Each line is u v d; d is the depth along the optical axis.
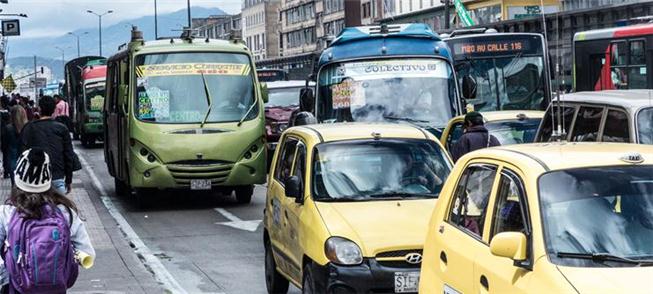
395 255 13.84
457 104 28.08
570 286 8.37
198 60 30.77
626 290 8.13
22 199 9.80
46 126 21.30
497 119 24.73
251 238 24.44
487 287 9.66
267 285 17.62
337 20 183.88
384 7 156.62
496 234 9.87
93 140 69.75
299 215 15.25
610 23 45.59
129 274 19.80
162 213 29.80
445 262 11.06
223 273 19.81
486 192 10.66
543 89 36.62
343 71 28.34
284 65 112.31
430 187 15.80
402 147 16.39
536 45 36.91
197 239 24.41
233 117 30.55
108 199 34.09
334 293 13.77
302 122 27.80
